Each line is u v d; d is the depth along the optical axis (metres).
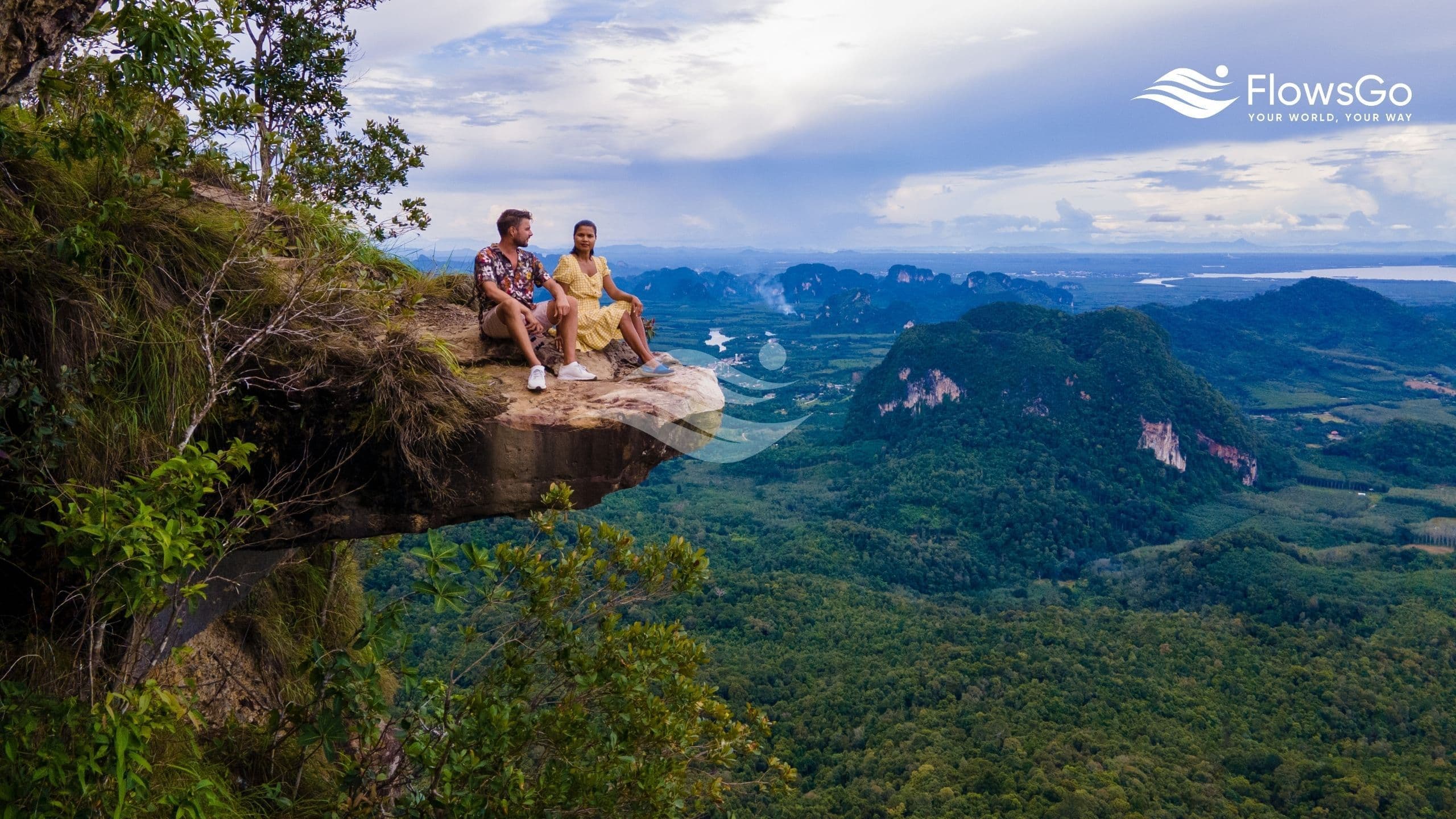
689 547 4.61
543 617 4.36
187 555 2.83
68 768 2.93
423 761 4.08
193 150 3.88
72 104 3.43
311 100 7.94
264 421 3.43
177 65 3.55
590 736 4.53
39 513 3.02
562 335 4.11
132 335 3.15
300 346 3.46
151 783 3.46
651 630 4.94
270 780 4.20
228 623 4.61
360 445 3.46
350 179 8.18
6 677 3.03
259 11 7.55
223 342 3.39
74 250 2.95
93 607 2.93
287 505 3.46
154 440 3.20
